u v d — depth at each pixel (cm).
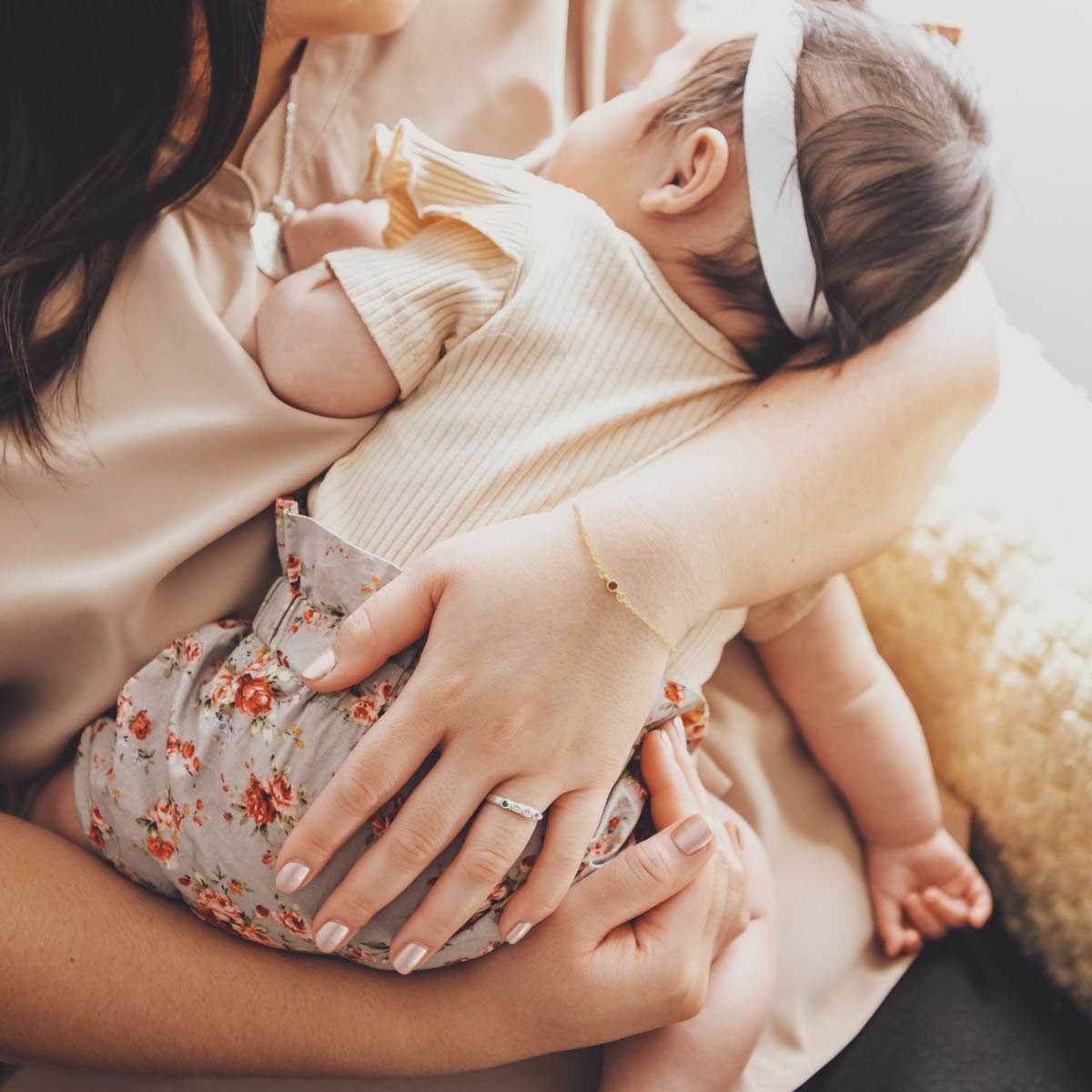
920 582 103
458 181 76
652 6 103
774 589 76
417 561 68
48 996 65
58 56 66
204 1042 68
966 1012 95
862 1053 93
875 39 76
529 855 68
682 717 80
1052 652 94
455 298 73
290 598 74
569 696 65
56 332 73
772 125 74
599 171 82
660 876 70
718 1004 83
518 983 71
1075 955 95
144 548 73
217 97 69
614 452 75
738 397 80
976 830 105
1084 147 138
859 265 74
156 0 65
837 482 75
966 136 76
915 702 108
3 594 69
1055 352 148
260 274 83
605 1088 81
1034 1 137
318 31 81
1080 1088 90
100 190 70
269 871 68
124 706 73
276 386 75
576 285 75
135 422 73
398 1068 72
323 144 88
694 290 78
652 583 67
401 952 65
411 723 63
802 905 98
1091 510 98
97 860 74
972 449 104
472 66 94
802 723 104
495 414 73
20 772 79
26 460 70
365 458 76
